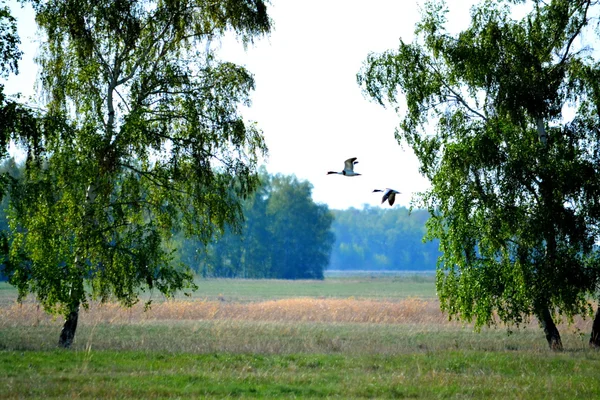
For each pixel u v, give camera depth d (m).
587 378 38.59
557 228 51.62
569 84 54.84
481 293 53.81
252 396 32.16
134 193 53.66
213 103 53.69
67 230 50.53
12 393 30.52
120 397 30.73
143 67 54.06
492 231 51.97
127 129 49.97
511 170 51.50
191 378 36.78
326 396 32.84
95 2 52.06
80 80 51.88
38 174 49.97
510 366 44.28
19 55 45.88
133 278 51.00
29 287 49.69
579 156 53.59
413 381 37.16
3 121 46.12
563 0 55.03
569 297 51.94
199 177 52.69
